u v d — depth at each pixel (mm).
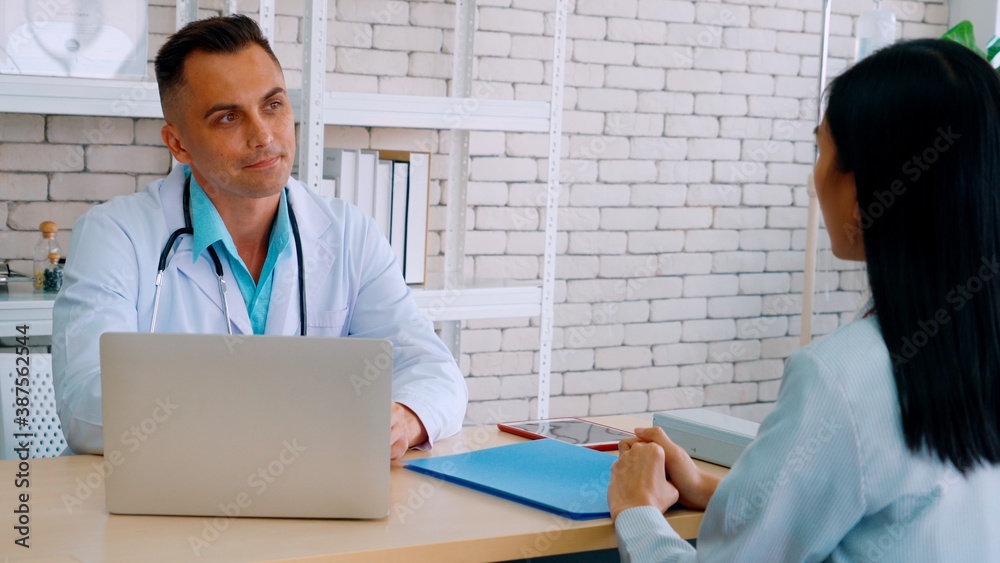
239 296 1799
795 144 4047
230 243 1767
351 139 3236
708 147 3902
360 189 2777
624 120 3734
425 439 1563
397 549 1137
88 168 2906
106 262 1672
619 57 3695
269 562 1077
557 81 2834
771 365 4102
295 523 1219
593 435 1687
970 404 947
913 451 953
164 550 1105
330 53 3201
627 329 3836
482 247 3525
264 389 1211
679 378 3955
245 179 1675
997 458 967
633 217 3799
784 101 4008
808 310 3607
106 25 2523
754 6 3902
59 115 2855
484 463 1468
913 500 956
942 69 948
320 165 2568
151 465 1220
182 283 1764
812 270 3598
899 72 965
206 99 1640
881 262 973
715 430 1566
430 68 3363
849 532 999
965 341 944
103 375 1205
